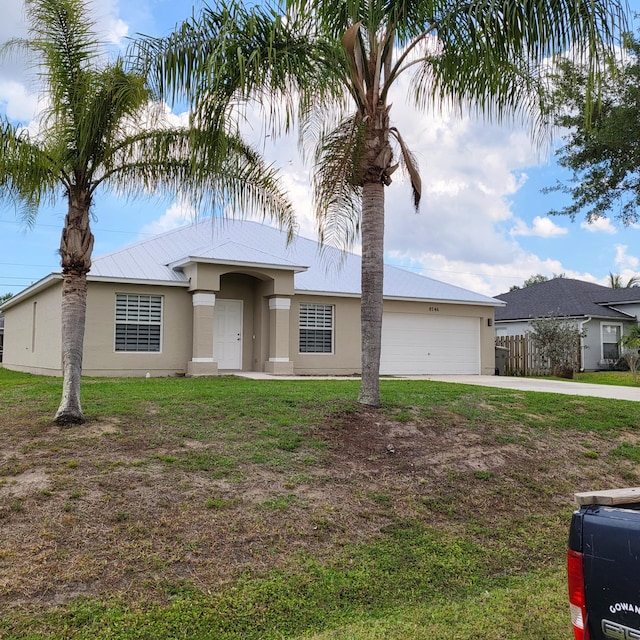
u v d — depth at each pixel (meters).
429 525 5.77
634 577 2.21
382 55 8.77
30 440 6.73
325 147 8.58
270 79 7.11
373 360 8.98
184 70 7.00
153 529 4.98
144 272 16.53
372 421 8.27
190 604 4.12
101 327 15.67
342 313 19.22
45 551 4.52
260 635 3.93
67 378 7.50
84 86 7.31
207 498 5.60
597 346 26.70
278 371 17.12
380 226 9.00
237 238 21.11
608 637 2.26
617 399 11.63
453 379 17.81
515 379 18.42
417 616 4.22
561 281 32.03
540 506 6.55
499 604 4.42
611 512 2.42
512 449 7.88
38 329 18.83
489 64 7.52
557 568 5.25
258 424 7.82
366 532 5.46
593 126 11.88
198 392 9.96
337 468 6.68
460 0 7.82
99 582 4.25
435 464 7.13
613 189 12.71
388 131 8.94
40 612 3.88
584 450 8.28
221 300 17.84
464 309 21.59
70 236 7.65
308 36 7.63
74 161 7.59
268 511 5.52
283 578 4.56
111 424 7.45
